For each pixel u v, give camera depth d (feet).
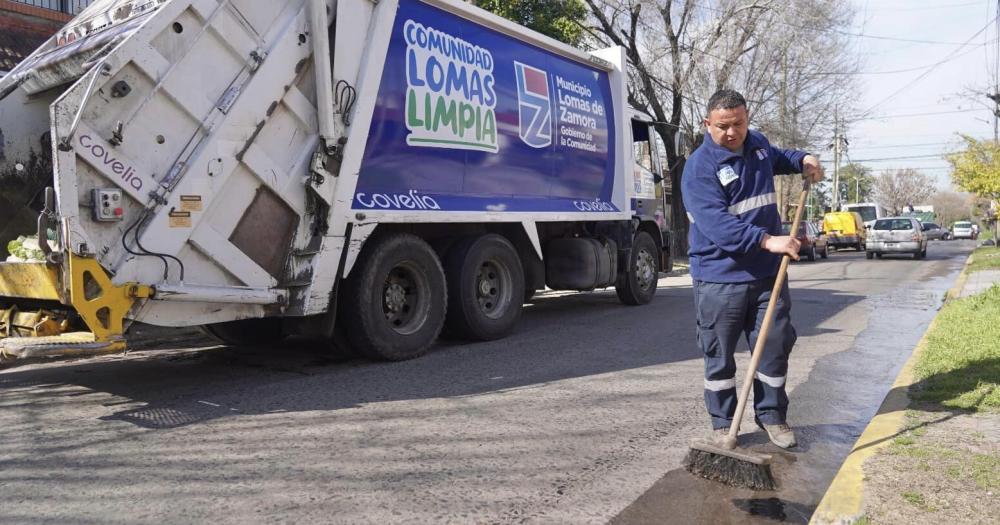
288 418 16.21
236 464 13.16
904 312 34.04
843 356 23.13
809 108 85.10
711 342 13.37
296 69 19.77
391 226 22.74
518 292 27.09
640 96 73.67
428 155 23.32
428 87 23.22
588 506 11.23
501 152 26.35
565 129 29.86
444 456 13.53
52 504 11.42
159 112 17.13
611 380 19.80
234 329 24.57
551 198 29.19
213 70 18.15
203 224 18.04
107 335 16.28
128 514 11.00
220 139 18.20
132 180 16.65
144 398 18.31
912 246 84.33
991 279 47.57
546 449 13.94
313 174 19.98
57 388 19.58
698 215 12.73
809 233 82.79
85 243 15.83
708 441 12.79
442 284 23.89
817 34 75.87
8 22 36.37
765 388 13.46
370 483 12.17
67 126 15.51
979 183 85.30
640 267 36.47
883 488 10.92
